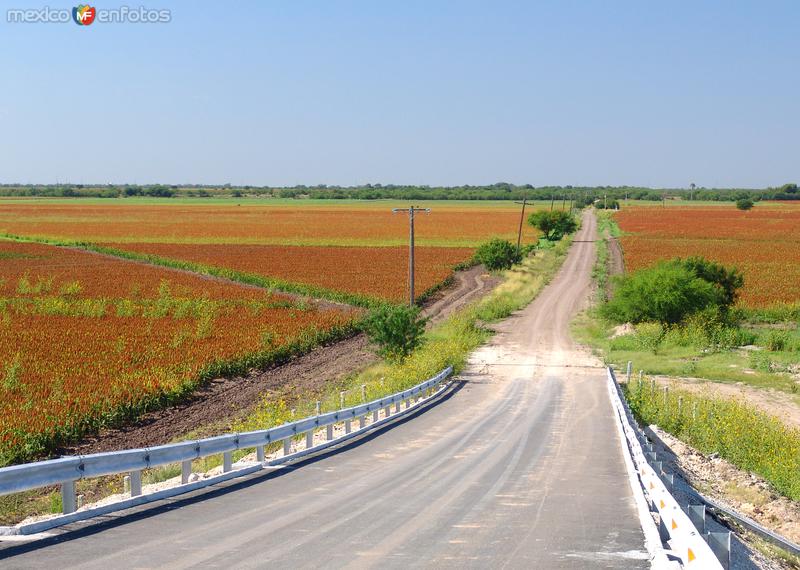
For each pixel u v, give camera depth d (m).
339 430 25.62
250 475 17.06
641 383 35.09
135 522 12.12
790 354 46.03
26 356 38.94
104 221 188.38
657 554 9.35
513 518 12.58
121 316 55.72
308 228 170.62
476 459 19.59
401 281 81.81
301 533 11.39
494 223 192.62
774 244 126.81
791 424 30.47
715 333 50.59
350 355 46.34
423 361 38.62
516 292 77.38
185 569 9.37
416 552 10.33
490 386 37.59
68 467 12.18
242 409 32.75
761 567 12.04
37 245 122.00
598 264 103.69
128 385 32.25
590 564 9.73
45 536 11.08
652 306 55.12
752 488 20.34
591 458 19.89
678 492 15.66
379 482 16.16
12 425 25.52
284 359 44.19
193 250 116.38
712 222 191.88
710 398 33.66
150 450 14.07
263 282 79.31
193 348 42.28
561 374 41.41
